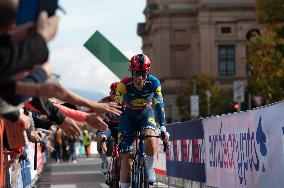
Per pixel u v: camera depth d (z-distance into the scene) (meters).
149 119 7.63
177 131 11.41
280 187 6.27
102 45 10.73
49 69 2.37
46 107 2.69
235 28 80.31
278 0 40.22
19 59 2.13
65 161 33.78
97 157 43.38
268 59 42.72
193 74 83.69
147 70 7.55
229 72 80.31
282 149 6.14
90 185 14.12
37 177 14.92
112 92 9.92
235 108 36.84
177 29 84.62
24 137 3.16
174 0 84.62
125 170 7.80
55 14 2.26
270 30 41.06
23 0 2.24
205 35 80.38
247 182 7.43
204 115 72.06
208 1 80.19
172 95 83.50
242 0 79.81
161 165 13.04
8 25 2.26
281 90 42.81
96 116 2.83
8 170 4.90
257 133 6.96
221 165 8.59
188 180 10.62
